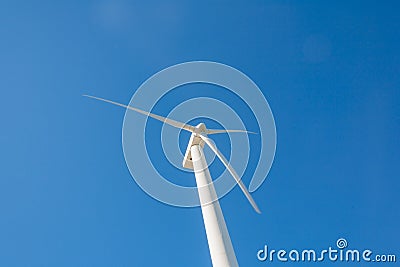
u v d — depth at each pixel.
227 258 26.27
